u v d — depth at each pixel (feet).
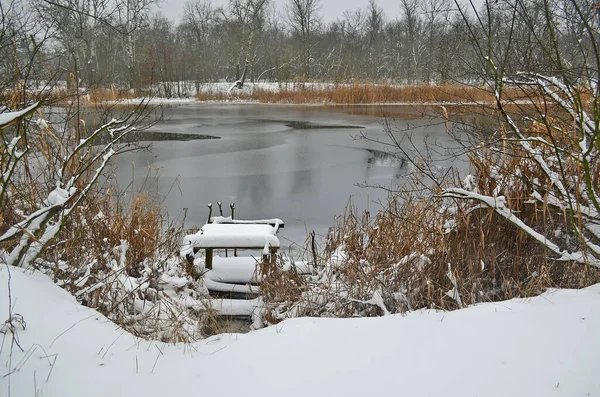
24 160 15.10
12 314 9.37
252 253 22.12
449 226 15.19
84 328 9.84
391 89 108.99
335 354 9.34
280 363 9.06
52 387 7.86
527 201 14.19
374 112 88.94
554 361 8.81
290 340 9.99
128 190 32.07
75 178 13.62
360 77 145.38
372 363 8.96
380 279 14.82
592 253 12.94
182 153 48.47
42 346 8.85
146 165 42.09
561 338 9.60
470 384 8.20
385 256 15.88
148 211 18.53
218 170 40.70
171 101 116.26
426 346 9.52
